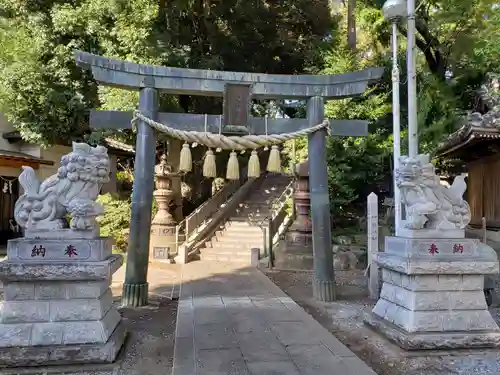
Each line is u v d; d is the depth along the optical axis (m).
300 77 8.47
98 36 12.52
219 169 19.91
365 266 12.50
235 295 8.15
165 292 9.06
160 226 14.73
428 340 5.28
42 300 4.93
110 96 12.35
